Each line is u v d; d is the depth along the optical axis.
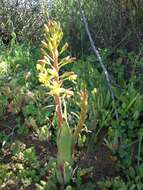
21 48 0.73
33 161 0.50
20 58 0.70
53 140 0.54
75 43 0.73
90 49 0.72
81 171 0.48
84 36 0.73
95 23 0.74
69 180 0.47
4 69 0.66
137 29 0.72
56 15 0.77
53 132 0.55
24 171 0.49
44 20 0.78
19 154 0.52
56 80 0.44
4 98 0.60
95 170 0.50
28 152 0.51
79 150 0.52
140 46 0.70
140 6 0.72
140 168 0.48
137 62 0.65
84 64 0.67
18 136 0.55
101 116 0.56
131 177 0.48
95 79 0.62
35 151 0.53
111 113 0.56
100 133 0.54
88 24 0.74
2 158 0.52
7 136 0.55
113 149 0.52
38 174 0.49
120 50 0.70
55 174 0.47
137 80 0.62
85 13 0.75
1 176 0.49
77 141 0.52
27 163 0.51
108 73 0.64
